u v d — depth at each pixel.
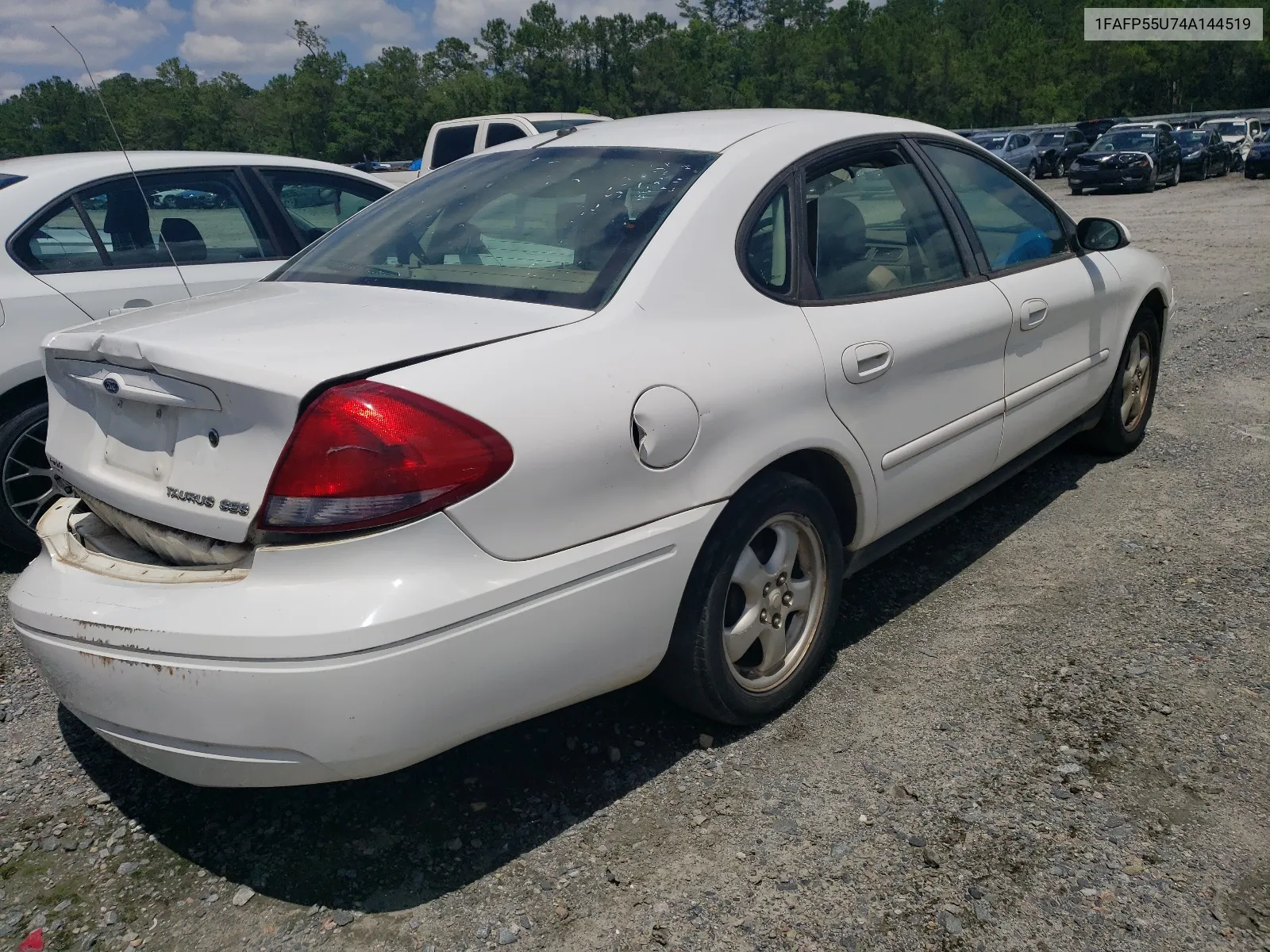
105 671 2.17
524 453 2.16
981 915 2.20
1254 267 11.15
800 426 2.77
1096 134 39.03
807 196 3.04
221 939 2.23
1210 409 5.77
